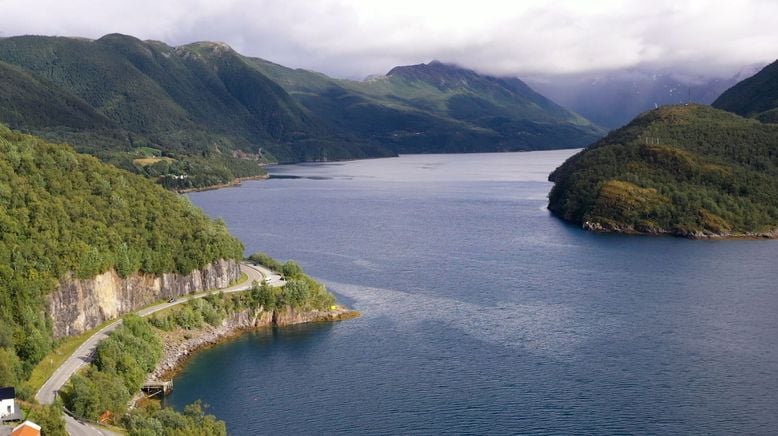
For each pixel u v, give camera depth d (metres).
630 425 116.19
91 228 153.50
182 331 154.12
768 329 162.38
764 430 114.62
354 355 146.38
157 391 128.50
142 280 160.75
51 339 130.12
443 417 118.81
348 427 115.75
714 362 142.25
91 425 106.81
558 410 121.06
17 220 140.25
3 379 106.06
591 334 158.50
